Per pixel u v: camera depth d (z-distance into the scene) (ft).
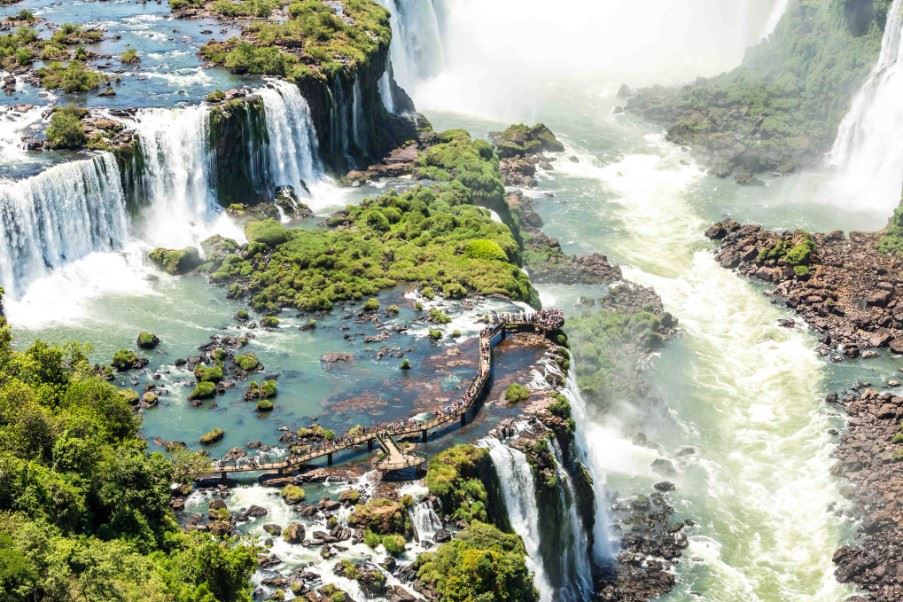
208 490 415.03
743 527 474.90
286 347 505.25
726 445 518.78
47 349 437.17
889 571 447.01
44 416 385.09
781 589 447.01
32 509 351.46
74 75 637.71
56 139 567.18
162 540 376.27
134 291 543.80
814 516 479.82
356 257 570.87
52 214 538.88
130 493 378.12
